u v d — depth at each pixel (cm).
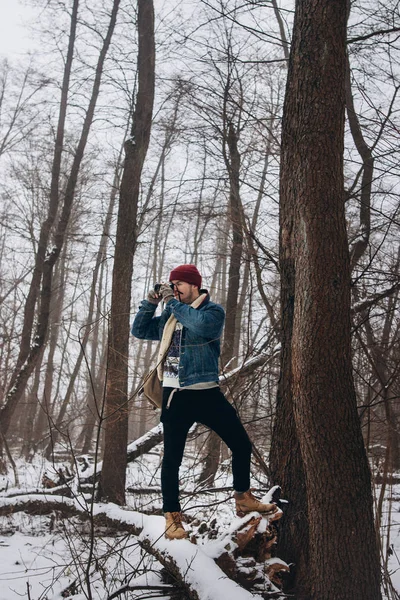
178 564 348
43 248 1455
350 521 352
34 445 1412
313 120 375
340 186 372
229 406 377
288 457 423
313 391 357
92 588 422
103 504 541
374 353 597
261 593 360
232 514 575
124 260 808
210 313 369
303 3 396
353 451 357
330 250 362
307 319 361
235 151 818
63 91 1398
